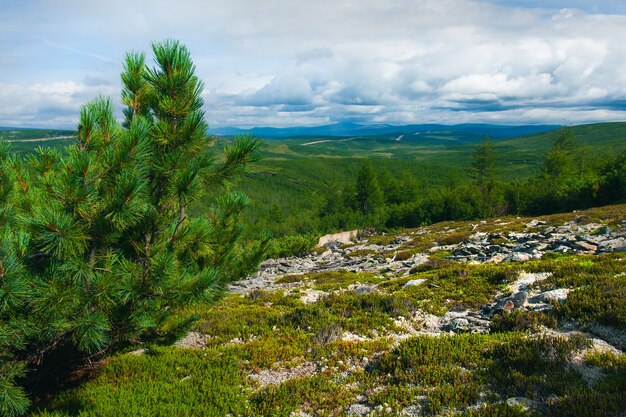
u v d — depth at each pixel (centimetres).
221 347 1127
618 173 5475
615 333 873
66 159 645
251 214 14988
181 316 1066
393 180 11556
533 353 799
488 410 639
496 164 10456
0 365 643
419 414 690
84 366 977
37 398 845
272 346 1090
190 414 765
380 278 2334
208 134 805
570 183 6316
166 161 738
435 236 4128
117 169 663
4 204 700
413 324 1272
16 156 739
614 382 655
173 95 805
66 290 630
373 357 972
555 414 610
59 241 608
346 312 1375
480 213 6850
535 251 2150
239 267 1025
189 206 865
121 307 725
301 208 18025
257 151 815
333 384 847
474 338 951
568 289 1175
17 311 641
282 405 779
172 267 732
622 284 1073
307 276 2870
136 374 941
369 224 8162
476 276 1623
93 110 671
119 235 736
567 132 10000
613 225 2742
